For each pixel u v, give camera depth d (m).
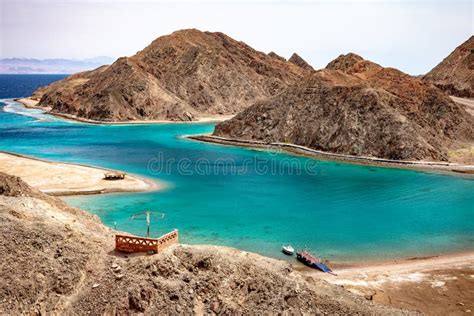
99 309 25.02
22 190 39.47
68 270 26.31
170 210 62.75
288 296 28.06
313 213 63.19
